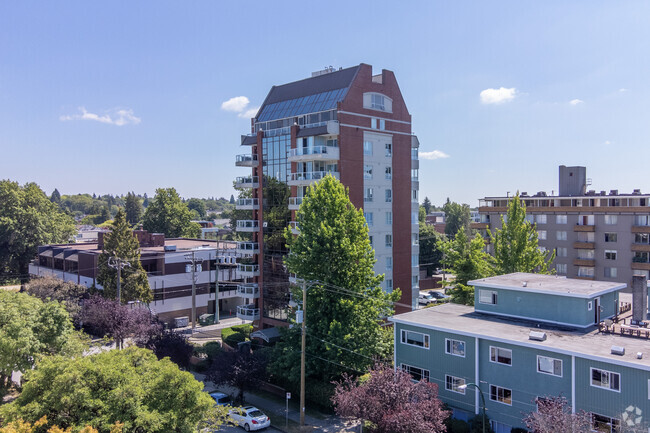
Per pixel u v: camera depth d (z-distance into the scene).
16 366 35.62
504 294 36.28
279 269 54.81
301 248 40.88
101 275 61.94
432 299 80.00
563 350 27.89
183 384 22.94
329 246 38.97
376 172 55.66
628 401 25.84
